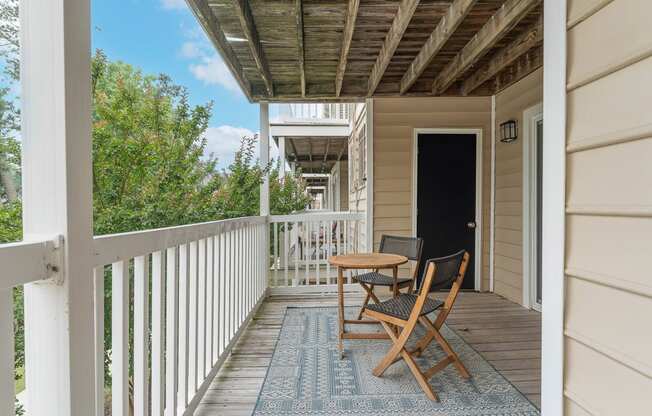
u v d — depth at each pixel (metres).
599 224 1.03
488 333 3.16
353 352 2.79
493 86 4.46
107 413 2.39
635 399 0.93
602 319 1.02
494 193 4.57
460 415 1.96
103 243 1.10
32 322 0.92
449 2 2.70
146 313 1.43
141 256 1.40
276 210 6.51
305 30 3.10
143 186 3.09
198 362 1.99
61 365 0.92
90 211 1.01
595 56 1.04
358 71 4.13
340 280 2.82
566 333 1.14
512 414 1.97
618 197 0.97
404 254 3.47
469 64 3.46
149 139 3.24
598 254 1.03
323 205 24.20
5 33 0.92
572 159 1.13
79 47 0.95
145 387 1.41
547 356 1.22
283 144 8.20
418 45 3.46
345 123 8.17
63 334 0.91
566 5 1.13
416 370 2.20
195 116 3.70
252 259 3.59
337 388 2.24
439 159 4.62
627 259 0.95
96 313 1.12
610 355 0.99
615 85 0.98
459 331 3.21
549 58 1.21
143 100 3.42
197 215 3.61
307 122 8.09
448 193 4.63
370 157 4.60
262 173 4.55
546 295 1.23
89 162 1.00
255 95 4.47
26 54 0.91
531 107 3.79
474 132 4.61
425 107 4.59
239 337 3.00
